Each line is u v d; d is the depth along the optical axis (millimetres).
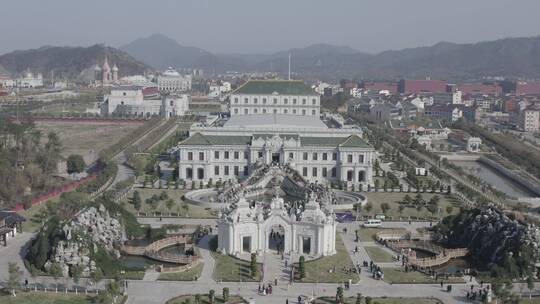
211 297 142250
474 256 183750
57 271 152125
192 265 168375
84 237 167625
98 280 150500
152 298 144375
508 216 192750
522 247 168000
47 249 164875
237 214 180125
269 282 156750
